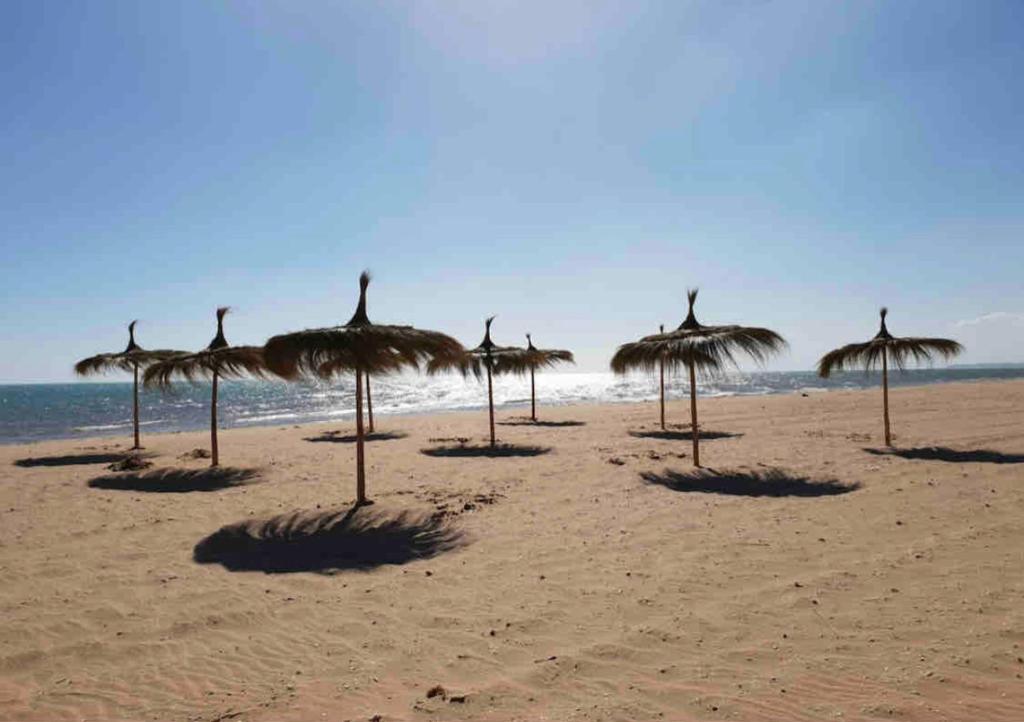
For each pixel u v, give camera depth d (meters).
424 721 2.66
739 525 5.80
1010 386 27.45
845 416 16.09
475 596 4.20
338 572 4.81
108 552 5.42
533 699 2.83
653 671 3.06
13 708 2.89
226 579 4.68
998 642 3.23
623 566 4.72
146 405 45.91
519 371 13.87
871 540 5.17
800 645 3.29
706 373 9.38
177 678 3.16
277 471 9.83
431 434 15.30
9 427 26.31
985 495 6.62
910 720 2.55
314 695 2.93
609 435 13.95
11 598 4.31
